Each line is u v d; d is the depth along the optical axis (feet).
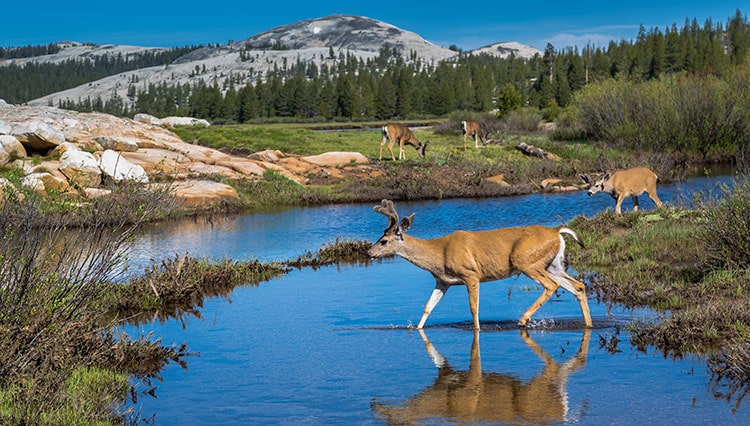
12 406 23.94
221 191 92.53
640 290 40.47
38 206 31.60
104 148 107.96
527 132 186.09
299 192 99.40
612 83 154.10
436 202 94.79
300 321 37.86
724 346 30.14
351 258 58.08
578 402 24.98
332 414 24.67
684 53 470.80
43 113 123.85
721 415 23.40
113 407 25.99
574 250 52.70
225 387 27.86
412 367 29.60
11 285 27.63
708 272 41.32
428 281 47.91
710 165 125.70
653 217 58.29
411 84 560.20
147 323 38.65
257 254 59.82
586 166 115.14
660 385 26.37
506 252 34.68
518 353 30.96
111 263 30.76
